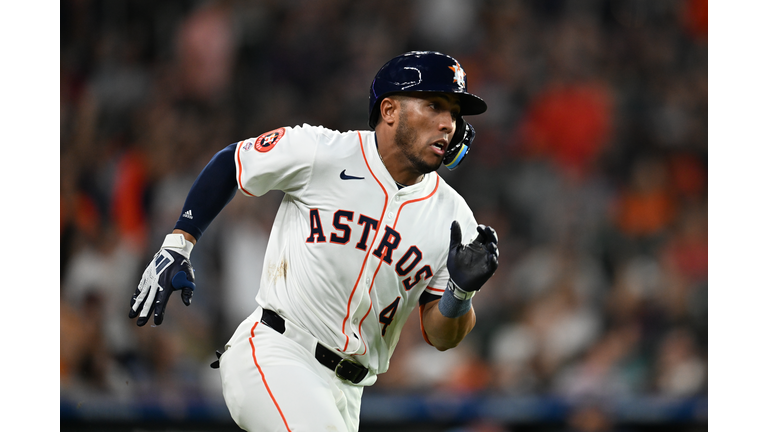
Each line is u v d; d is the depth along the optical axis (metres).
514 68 42.34
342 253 12.43
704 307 34.53
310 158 12.47
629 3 44.34
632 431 29.44
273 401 12.03
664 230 37.81
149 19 41.84
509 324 32.62
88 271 31.95
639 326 33.34
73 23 41.28
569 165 39.59
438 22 43.44
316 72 42.12
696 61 43.69
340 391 12.92
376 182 12.58
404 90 12.11
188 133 38.41
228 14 42.06
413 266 12.83
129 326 29.98
